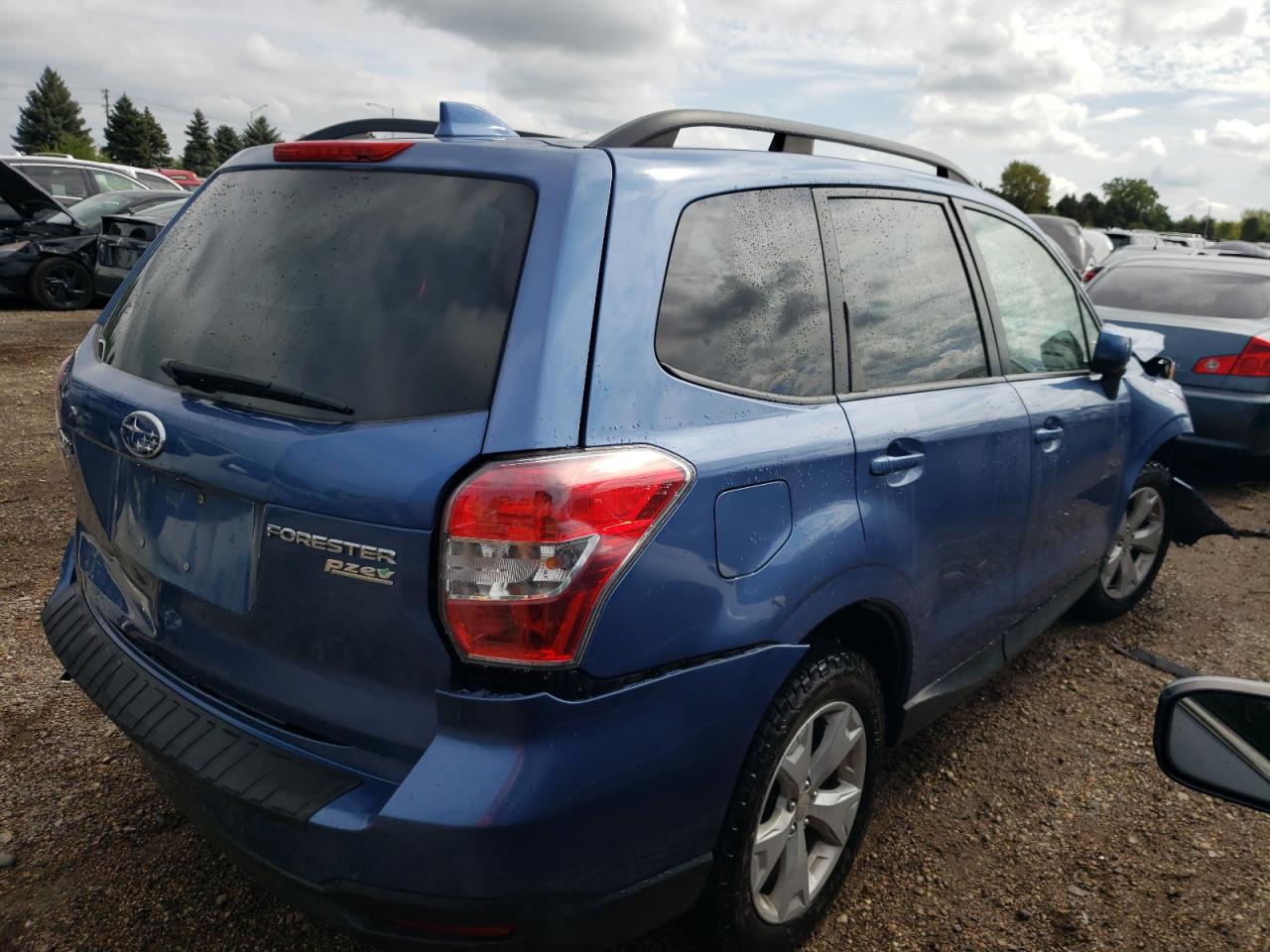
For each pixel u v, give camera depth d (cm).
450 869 161
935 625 264
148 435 200
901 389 249
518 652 162
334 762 179
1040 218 1569
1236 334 630
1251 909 254
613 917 180
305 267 197
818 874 235
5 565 437
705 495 183
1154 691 375
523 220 183
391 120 263
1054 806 298
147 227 1122
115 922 233
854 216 248
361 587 171
